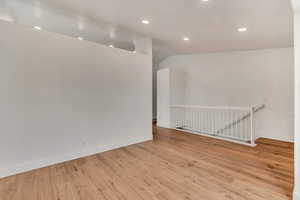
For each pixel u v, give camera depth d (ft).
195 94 19.10
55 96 8.97
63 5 8.20
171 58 21.26
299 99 5.37
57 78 9.02
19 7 8.42
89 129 10.34
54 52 8.89
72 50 9.56
